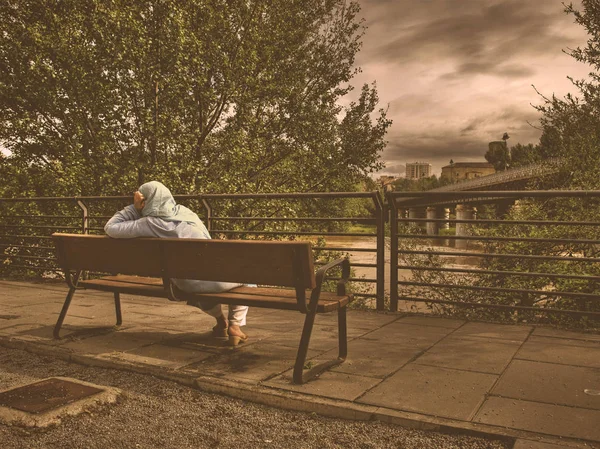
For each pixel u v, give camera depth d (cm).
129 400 324
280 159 1475
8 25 1228
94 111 1186
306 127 1438
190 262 380
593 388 323
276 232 643
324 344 431
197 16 1298
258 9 1364
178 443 267
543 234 736
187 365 375
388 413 286
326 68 1501
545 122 1016
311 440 269
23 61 1191
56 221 1016
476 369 361
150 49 1186
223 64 1287
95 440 270
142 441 270
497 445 256
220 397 329
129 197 711
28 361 405
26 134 1250
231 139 1279
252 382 336
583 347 417
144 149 1228
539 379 340
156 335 465
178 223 420
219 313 445
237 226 1188
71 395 321
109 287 437
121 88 1164
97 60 1173
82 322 516
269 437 273
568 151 953
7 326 500
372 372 356
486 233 791
